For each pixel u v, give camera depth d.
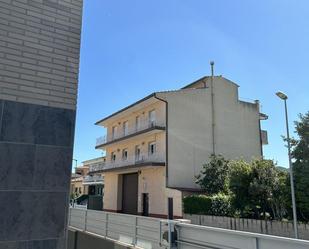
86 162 68.25
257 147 32.19
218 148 30.25
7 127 4.44
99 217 12.74
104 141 40.59
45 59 4.88
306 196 15.76
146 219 9.66
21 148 4.47
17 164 4.40
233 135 31.27
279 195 17.64
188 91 30.00
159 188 28.77
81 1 5.38
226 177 24.72
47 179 4.57
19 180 4.38
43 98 4.76
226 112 31.44
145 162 29.28
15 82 4.60
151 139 31.06
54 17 5.07
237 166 19.66
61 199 4.62
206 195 24.86
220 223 19.80
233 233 6.09
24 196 4.37
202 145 29.61
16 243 4.21
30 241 4.30
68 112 4.93
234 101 32.16
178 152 28.47
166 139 28.27
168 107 28.88
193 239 7.20
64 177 4.71
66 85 4.98
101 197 37.59
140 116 33.41
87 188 59.38
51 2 5.09
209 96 30.97
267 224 16.73
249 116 32.59
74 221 14.98
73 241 12.74
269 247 5.40
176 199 26.78
